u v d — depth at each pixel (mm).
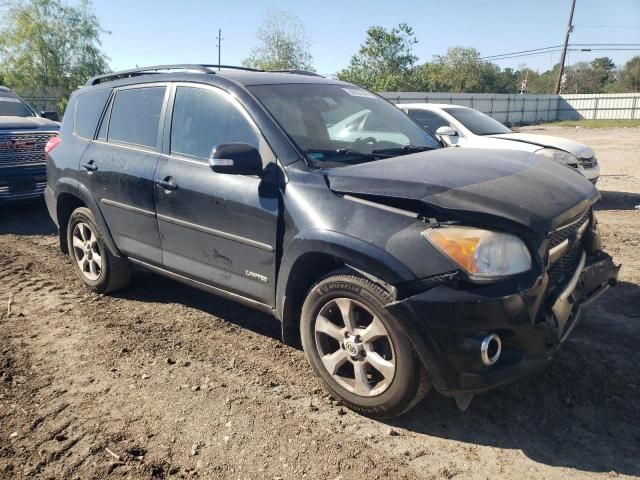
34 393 3416
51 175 5270
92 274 5094
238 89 3777
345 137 3836
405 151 3908
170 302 4879
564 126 39562
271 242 3381
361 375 3082
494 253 2721
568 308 3088
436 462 2785
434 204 2797
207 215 3732
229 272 3727
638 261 5754
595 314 4379
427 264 2744
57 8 34844
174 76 4254
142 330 4305
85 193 4777
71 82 35406
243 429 3047
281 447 2898
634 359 3676
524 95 44562
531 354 2842
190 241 3926
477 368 2717
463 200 2818
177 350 3973
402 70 52500
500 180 3117
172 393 3406
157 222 4145
